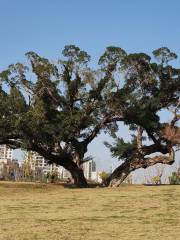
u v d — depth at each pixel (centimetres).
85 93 3675
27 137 3488
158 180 4531
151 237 1288
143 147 3872
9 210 1889
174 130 3772
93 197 2367
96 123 3669
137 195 2411
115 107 3694
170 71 3762
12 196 2539
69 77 3675
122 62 3628
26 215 1738
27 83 3672
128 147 3916
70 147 3766
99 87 3672
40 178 5228
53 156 3747
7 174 5225
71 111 3612
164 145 3869
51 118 3550
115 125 3847
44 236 1298
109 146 3997
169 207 1945
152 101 3688
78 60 3647
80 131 3672
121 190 2745
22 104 3497
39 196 2494
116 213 1788
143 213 1781
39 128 3422
